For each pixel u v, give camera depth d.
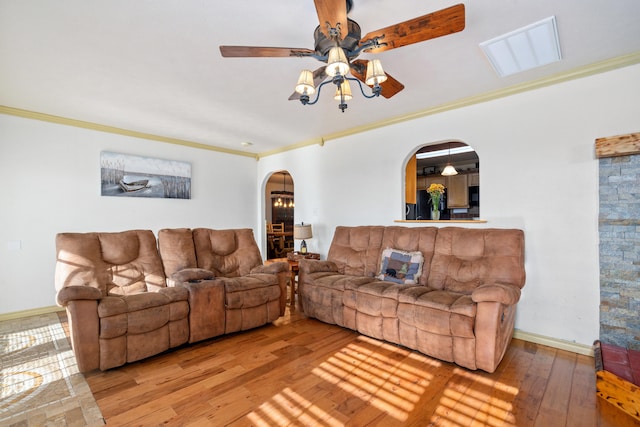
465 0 1.84
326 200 4.90
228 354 2.70
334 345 2.88
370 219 4.30
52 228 3.94
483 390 2.13
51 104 3.55
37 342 2.96
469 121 3.38
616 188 2.52
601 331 2.58
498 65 2.63
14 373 2.38
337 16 1.51
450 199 6.80
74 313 2.26
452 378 2.29
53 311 3.92
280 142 5.35
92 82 2.96
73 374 2.36
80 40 2.25
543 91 2.92
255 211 6.23
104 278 2.84
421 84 3.03
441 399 2.03
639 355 2.29
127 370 2.42
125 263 3.02
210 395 2.07
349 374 2.35
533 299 2.95
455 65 2.65
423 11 1.96
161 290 2.79
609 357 2.26
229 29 2.13
